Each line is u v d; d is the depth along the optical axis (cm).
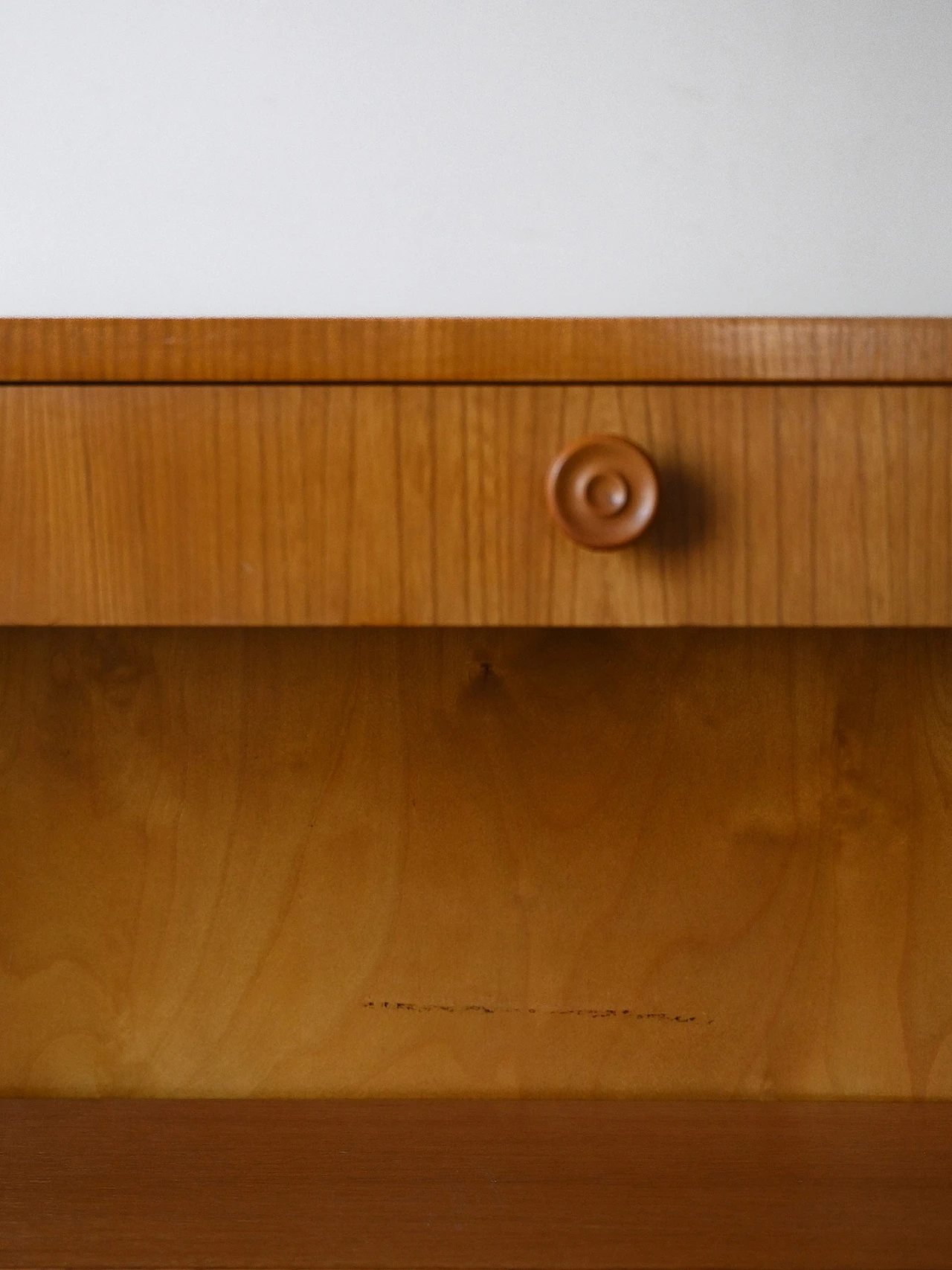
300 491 44
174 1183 65
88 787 77
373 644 77
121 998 77
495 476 44
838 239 76
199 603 44
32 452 44
